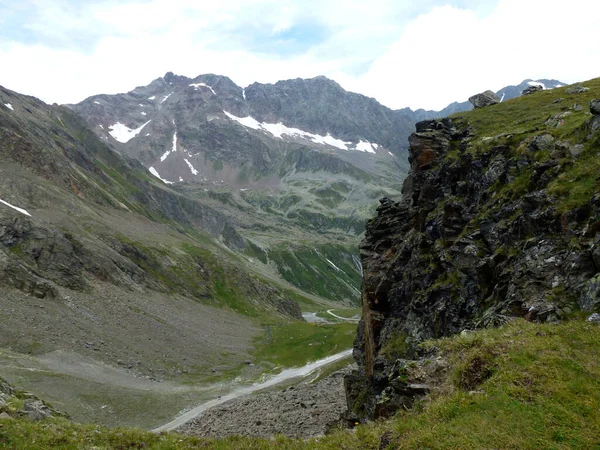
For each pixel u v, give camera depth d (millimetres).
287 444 20672
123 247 159250
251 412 61031
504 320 23922
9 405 24375
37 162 186375
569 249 24859
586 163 29250
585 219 25562
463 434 14664
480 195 38281
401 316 42844
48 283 103062
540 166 32000
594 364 16641
